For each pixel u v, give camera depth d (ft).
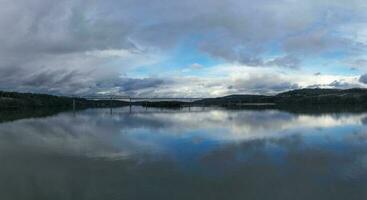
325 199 75.05
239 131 185.88
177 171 97.04
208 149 128.26
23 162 112.37
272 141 146.92
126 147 135.44
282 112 394.32
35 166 106.63
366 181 85.92
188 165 103.50
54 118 320.29
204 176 91.91
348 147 130.93
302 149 127.13
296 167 100.07
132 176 92.84
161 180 88.89
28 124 251.19
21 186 86.33
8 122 270.87
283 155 116.47
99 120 287.48
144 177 91.66
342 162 105.60
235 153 120.47
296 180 87.56
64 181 90.07
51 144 148.05
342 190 80.12
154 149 129.59
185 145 138.10
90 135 176.76
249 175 92.38
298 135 166.71
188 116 333.21
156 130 195.83
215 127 209.67
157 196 78.02
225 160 109.50
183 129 199.62
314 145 136.05
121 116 347.56
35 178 93.40
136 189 82.64
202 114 375.86
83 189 83.30
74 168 102.83
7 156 122.31
